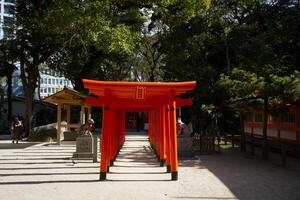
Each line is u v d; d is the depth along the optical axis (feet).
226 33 88.74
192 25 101.14
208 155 71.31
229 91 61.16
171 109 44.06
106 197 33.32
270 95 55.11
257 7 100.63
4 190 36.55
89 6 88.07
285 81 52.24
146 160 63.67
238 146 91.35
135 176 45.52
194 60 100.01
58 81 309.22
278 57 79.36
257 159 64.39
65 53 127.75
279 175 46.14
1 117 171.53
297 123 68.23
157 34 138.82
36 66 119.55
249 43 84.74
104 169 42.63
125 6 105.70
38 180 42.29
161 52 134.82
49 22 90.63
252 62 72.38
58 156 65.82
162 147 56.39
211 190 36.60
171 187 38.27
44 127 102.22
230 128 116.57
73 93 86.02
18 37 113.39
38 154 69.10
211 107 77.77
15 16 119.03
